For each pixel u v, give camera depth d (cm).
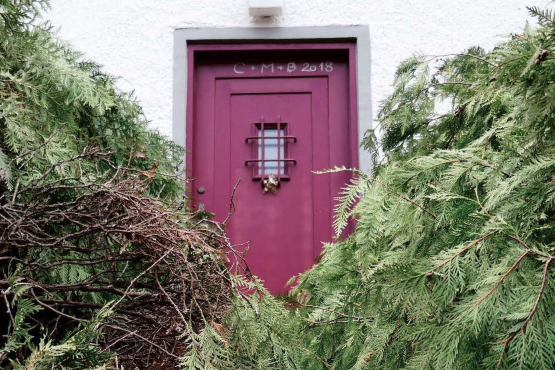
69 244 191
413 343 142
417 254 158
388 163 249
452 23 455
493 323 128
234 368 167
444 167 157
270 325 179
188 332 162
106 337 183
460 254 137
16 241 177
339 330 206
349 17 459
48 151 198
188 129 452
